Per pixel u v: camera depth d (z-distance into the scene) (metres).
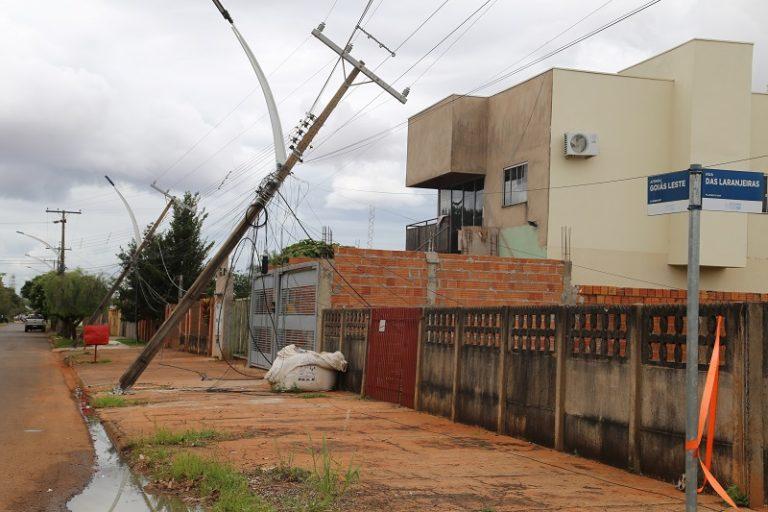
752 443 7.16
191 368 27.42
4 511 7.30
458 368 12.78
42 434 12.27
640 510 6.91
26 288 140.12
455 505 7.04
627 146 24.67
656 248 24.86
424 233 31.50
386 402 15.55
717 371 7.50
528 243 24.58
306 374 17.88
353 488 7.69
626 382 8.83
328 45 19.84
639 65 26.72
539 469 8.80
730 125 24.58
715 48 24.56
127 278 51.59
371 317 16.61
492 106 26.94
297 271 22.03
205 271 18.94
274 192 18.97
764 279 26.05
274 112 19.20
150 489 8.23
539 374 10.54
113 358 34.75
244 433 11.32
